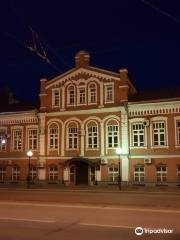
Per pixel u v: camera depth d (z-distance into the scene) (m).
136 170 40.06
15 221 14.20
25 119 46.28
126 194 29.58
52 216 15.56
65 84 44.66
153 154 39.41
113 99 41.97
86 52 44.34
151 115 39.94
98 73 43.12
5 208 18.44
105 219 14.73
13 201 22.34
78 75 44.19
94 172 41.75
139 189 36.38
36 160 44.97
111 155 41.12
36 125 45.56
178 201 22.95
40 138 44.69
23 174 45.50
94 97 43.06
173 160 38.56
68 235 11.50
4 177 46.75
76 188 38.09
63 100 44.47
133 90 45.53
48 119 44.88
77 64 44.44
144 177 39.59
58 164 43.47
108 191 33.72
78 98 43.78
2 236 11.32
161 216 15.52
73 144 43.28
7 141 47.06
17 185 43.88
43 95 45.44
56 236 11.34
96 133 42.34
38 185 42.72
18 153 46.16
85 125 42.94
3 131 47.47
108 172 41.09
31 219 14.72
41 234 11.64
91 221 14.23
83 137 42.78
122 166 40.44
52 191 33.47
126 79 41.72
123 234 11.66
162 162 38.97
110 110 41.84
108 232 11.99
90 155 42.16
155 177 39.12
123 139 40.66
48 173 43.91
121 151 40.50
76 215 15.88
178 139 38.66
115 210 17.59
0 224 13.52
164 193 31.17
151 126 39.84
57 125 44.31
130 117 40.84
